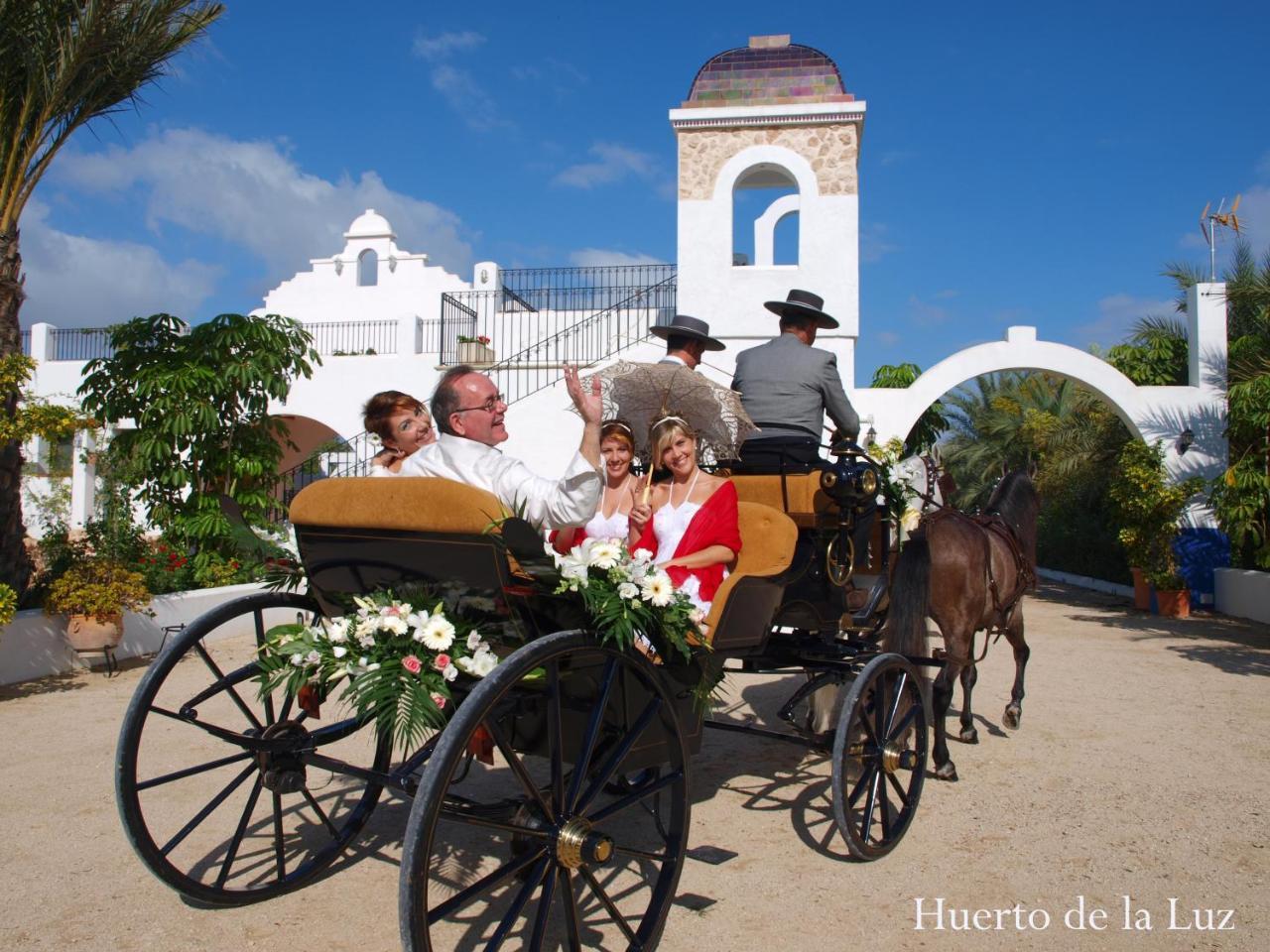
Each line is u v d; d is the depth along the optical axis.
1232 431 13.82
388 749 4.26
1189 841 4.77
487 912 3.90
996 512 7.03
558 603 3.28
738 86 14.65
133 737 3.56
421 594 3.38
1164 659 10.43
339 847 4.27
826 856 4.58
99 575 8.97
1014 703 7.08
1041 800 5.40
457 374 3.73
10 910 3.86
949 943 3.68
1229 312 15.91
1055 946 3.67
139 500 11.48
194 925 3.74
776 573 4.48
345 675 3.29
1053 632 12.73
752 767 6.09
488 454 3.67
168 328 11.27
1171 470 14.86
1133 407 14.91
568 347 18.38
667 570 4.48
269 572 4.06
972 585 5.99
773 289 14.34
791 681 8.73
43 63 8.40
